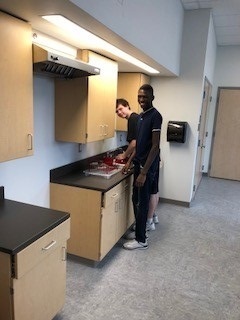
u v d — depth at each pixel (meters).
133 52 2.35
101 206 2.40
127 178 2.91
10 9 1.41
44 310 1.66
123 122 3.61
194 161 4.13
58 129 2.49
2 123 1.53
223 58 5.66
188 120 4.05
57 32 1.91
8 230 1.52
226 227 3.59
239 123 5.79
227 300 2.22
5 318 1.44
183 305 2.14
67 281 2.35
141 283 2.37
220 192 5.11
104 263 2.64
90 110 2.41
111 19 1.68
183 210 4.13
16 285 1.39
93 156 3.24
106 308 2.07
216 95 5.85
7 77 1.52
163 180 4.34
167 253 2.88
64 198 2.51
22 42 1.59
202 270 2.61
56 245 1.68
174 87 4.04
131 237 3.13
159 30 2.71
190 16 3.81
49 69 1.99
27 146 1.73
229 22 4.20
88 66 2.04
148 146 2.77
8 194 2.06
